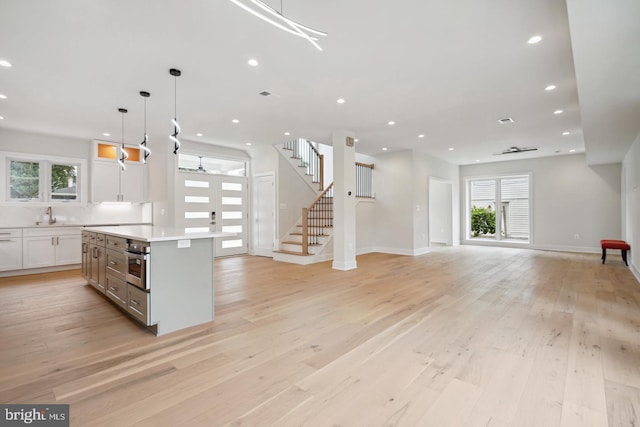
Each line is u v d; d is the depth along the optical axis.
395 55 2.94
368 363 2.20
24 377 2.03
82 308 3.47
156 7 2.23
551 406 1.70
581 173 7.88
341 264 5.64
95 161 6.12
